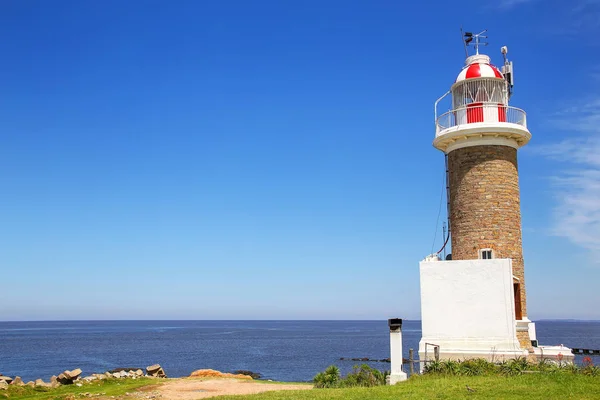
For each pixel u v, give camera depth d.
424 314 22.61
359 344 117.00
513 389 15.98
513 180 25.05
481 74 26.03
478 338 21.83
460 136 25.06
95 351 95.12
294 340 136.62
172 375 56.12
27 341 132.12
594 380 17.08
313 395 18.22
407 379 20.64
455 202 25.50
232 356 83.25
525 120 25.45
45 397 24.09
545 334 163.12
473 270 22.33
